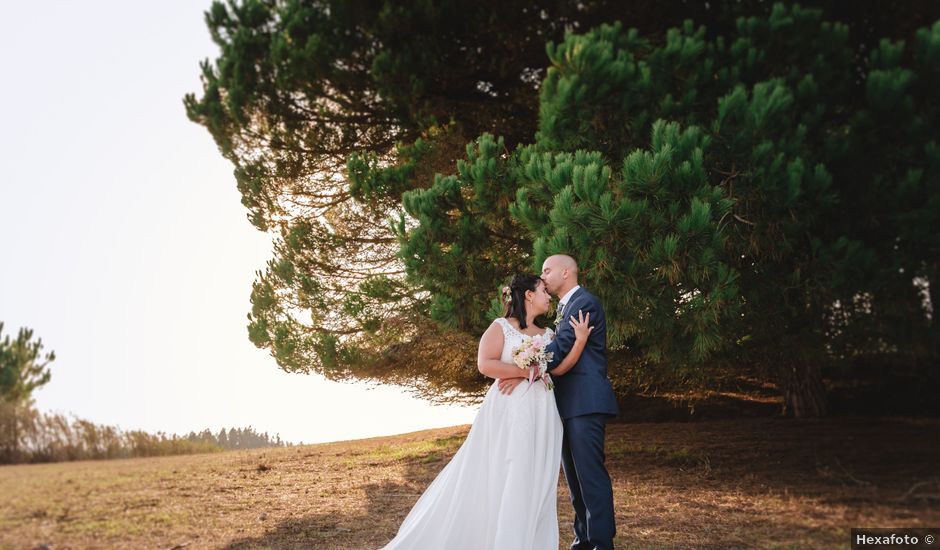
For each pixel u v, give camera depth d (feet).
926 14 17.22
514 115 25.55
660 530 13.55
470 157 20.22
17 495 15.31
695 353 17.04
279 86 24.58
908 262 15.85
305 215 30.09
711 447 21.84
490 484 11.16
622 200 14.47
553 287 12.94
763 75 17.33
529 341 11.39
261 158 28.17
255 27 25.58
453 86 24.26
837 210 16.71
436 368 31.42
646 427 28.40
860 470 15.72
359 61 23.70
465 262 19.85
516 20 21.99
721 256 16.12
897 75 15.10
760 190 15.34
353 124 26.61
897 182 15.85
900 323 16.85
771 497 15.07
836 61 16.71
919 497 13.38
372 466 23.53
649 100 16.83
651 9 20.62
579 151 15.81
